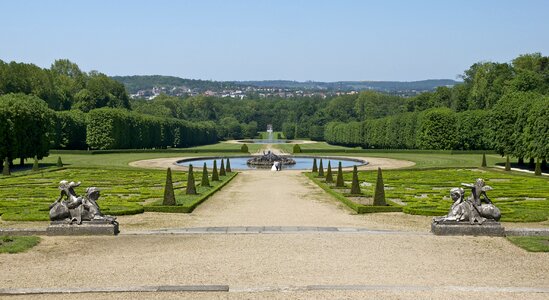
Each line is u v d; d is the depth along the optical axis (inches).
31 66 6072.8
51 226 1205.1
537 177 2719.0
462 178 2659.9
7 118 3351.4
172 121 7062.0
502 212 1496.1
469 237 1184.2
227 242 1131.3
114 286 832.3
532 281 863.1
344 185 2224.4
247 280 867.4
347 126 7455.7
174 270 921.5
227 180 2581.2
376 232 1229.7
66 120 5206.7
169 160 4028.1
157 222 1411.2
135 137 5851.4
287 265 953.5
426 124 5147.6
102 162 3804.1
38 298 786.8
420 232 1232.8
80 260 987.3
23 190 2095.2
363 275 895.1
